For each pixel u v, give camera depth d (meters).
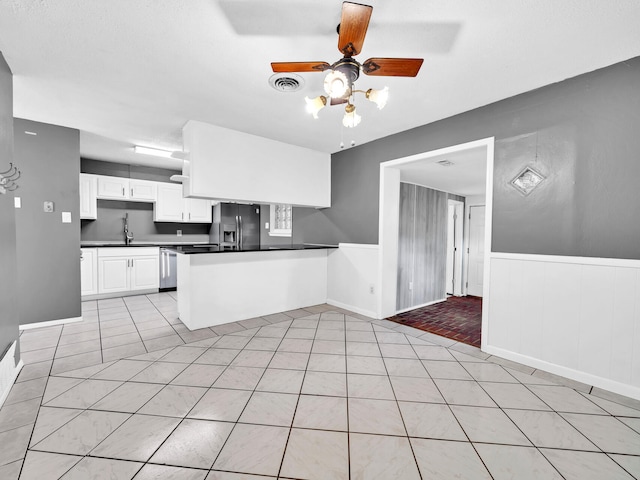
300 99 2.73
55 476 1.34
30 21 1.73
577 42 1.88
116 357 2.60
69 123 3.37
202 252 3.38
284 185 4.02
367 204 4.00
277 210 6.03
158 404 1.90
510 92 2.54
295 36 1.87
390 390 2.11
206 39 1.90
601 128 2.17
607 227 2.15
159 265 5.37
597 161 2.18
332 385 2.17
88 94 2.65
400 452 1.52
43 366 2.42
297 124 3.34
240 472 1.38
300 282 4.31
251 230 6.05
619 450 1.55
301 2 1.59
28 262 3.30
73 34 1.85
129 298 4.88
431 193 5.08
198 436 1.62
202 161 3.31
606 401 2.00
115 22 1.74
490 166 2.75
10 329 2.17
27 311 3.30
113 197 5.13
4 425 1.69
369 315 3.96
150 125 3.42
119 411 1.83
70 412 1.81
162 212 5.66
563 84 2.34
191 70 2.26
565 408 1.92
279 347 2.86
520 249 2.58
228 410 1.85
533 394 2.08
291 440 1.60
